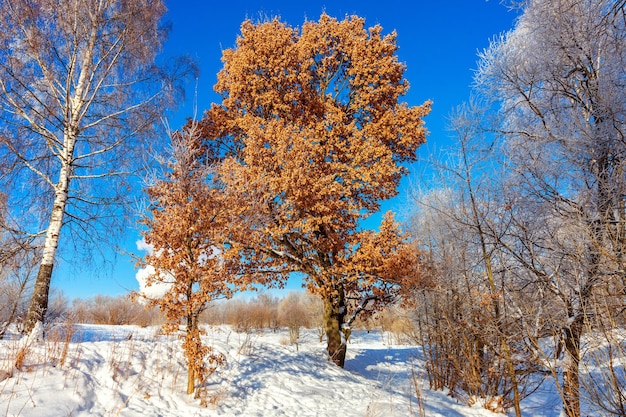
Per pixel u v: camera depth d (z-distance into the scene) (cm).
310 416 778
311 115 1277
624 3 574
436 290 1042
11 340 891
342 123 1243
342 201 1130
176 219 775
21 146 948
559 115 745
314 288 1165
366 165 1202
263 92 1293
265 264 1195
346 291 1277
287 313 2756
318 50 1390
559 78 750
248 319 2467
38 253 1062
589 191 663
